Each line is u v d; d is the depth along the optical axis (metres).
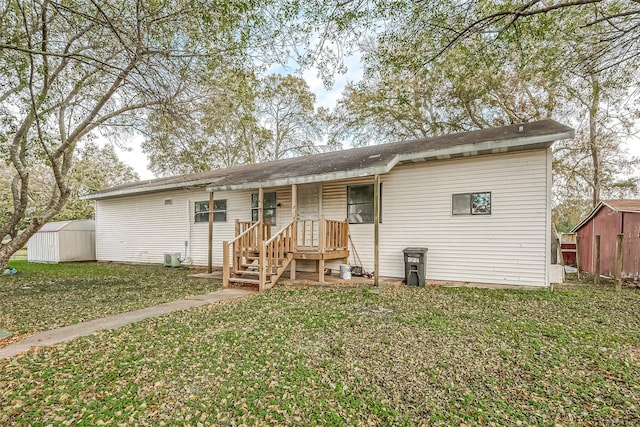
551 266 7.15
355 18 5.83
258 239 9.00
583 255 12.35
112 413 2.56
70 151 7.72
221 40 5.80
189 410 2.61
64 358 3.60
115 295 7.21
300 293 7.04
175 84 6.43
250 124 10.29
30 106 6.66
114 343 4.04
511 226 7.45
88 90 7.69
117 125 8.16
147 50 5.39
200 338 4.22
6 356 3.68
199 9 5.13
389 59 6.77
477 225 7.81
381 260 9.03
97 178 27.25
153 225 13.93
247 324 4.81
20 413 2.56
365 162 8.07
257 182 8.70
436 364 3.42
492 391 2.88
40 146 7.46
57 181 7.39
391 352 3.74
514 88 14.52
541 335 4.27
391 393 2.86
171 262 12.65
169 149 8.83
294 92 23.11
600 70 7.13
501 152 7.50
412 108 16.39
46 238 16.06
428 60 6.61
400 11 5.89
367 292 6.96
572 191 15.95
